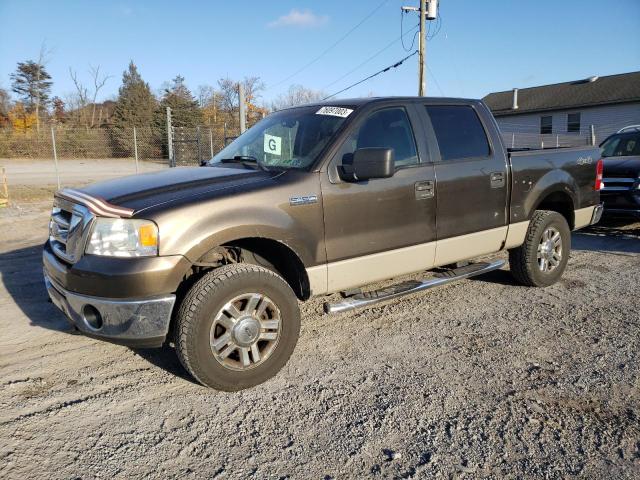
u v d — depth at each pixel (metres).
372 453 2.69
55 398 3.28
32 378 3.55
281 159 3.91
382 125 4.01
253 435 2.86
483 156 4.57
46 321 4.63
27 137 25.78
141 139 26.38
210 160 4.62
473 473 2.51
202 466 2.60
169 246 3.01
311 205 3.53
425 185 4.10
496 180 4.61
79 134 26.19
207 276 3.18
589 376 3.46
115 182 3.71
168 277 3.00
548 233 5.26
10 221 10.84
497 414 3.02
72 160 26.02
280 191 3.42
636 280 5.66
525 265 5.16
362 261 3.82
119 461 2.64
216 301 3.13
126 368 3.70
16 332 4.37
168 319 3.05
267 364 3.39
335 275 3.71
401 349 3.96
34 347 4.06
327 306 3.88
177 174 3.78
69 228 3.32
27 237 9.12
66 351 3.99
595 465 2.55
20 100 54.03
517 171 4.80
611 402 3.13
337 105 4.12
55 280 3.43
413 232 4.08
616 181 7.95
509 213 4.79
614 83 34.91
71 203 3.44
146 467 2.59
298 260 3.57
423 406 3.12
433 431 2.86
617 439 2.76
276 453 2.70
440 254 4.32
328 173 3.63
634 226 8.95
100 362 3.80
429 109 4.36
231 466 2.60
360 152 3.45
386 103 4.07
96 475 2.53
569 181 5.32
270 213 3.35
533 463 2.58
